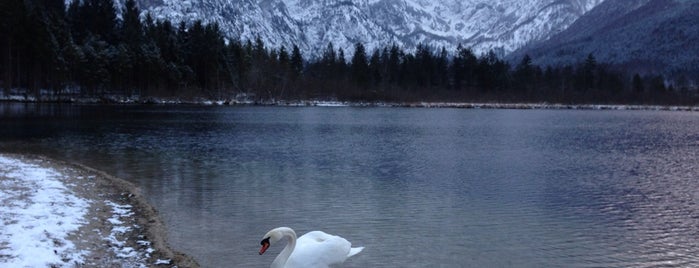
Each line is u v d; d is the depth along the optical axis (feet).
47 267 36.83
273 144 132.26
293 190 72.49
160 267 40.37
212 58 415.03
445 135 167.02
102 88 349.41
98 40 384.27
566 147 136.67
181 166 91.71
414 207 64.08
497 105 455.22
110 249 43.29
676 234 54.24
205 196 66.85
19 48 306.76
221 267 41.32
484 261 45.19
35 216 48.49
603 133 183.52
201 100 382.01
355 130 180.75
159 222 53.06
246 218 56.39
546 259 46.14
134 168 88.07
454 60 565.12
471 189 76.28
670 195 73.82
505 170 95.30
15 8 301.02
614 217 60.75
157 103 359.25
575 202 68.44
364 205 64.49
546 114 334.44
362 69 500.33
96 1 430.20
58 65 318.24
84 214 52.21
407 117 268.62
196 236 48.96
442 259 45.50
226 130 169.89
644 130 199.52
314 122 217.36
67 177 71.87
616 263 45.34
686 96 552.00
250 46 494.59
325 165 97.40
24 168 76.02
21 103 292.81
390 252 46.91
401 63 565.94
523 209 64.08
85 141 127.95
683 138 165.78
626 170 97.14
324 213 60.03
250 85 426.51
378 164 100.17
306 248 33.81
